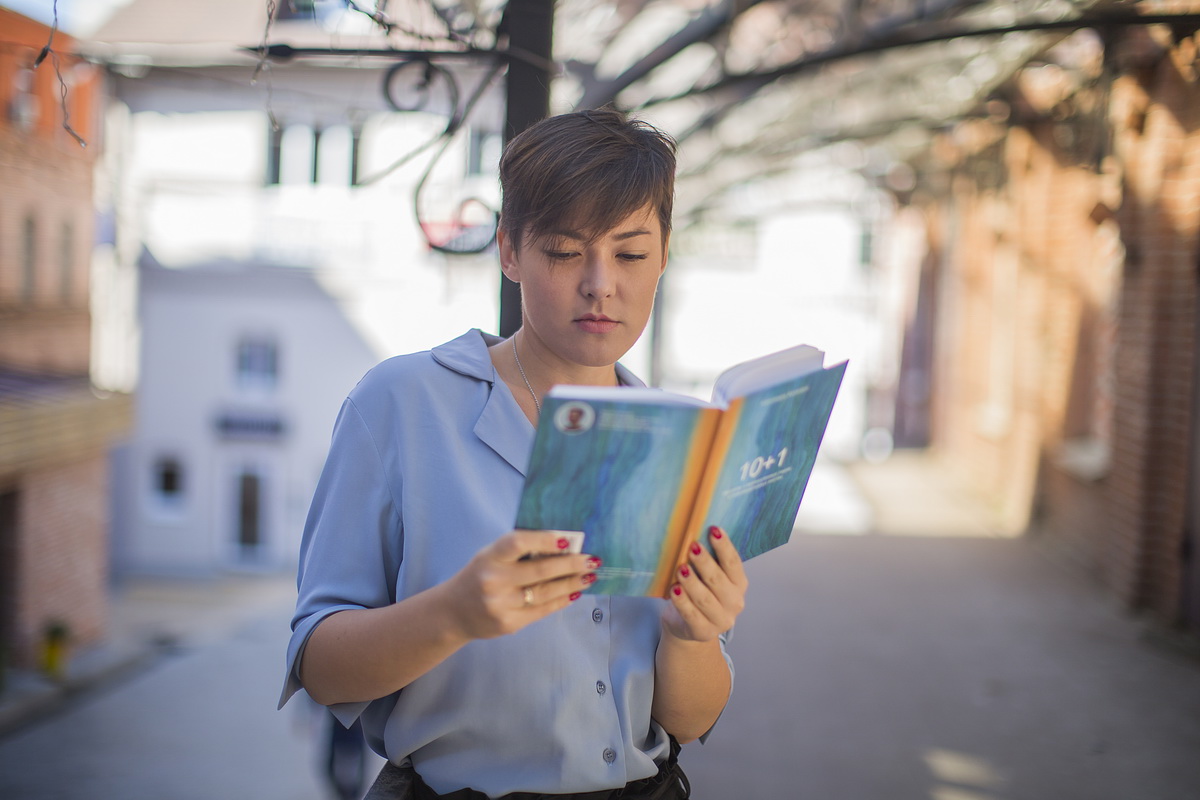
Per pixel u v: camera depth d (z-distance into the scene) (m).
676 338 30.83
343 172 23.52
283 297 24.09
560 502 1.25
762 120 12.65
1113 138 7.50
